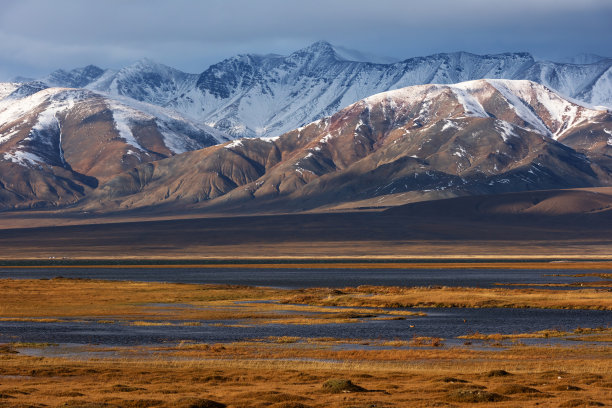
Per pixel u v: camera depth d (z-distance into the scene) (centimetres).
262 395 6681
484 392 6619
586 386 7569
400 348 11788
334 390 7081
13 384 7694
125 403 6350
